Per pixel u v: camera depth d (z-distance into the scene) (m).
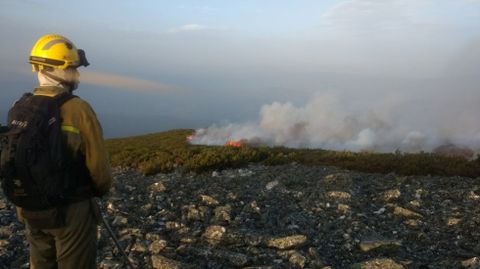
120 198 13.02
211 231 9.03
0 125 4.18
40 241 4.57
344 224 9.80
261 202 12.00
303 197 12.40
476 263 7.34
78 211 4.31
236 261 7.69
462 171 15.21
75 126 4.15
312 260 7.73
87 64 4.62
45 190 4.00
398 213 10.56
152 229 9.78
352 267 7.39
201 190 14.03
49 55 4.27
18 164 3.95
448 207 11.09
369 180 14.49
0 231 9.71
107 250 8.35
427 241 8.84
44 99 4.17
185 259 7.97
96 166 4.25
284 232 9.29
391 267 7.25
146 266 7.62
